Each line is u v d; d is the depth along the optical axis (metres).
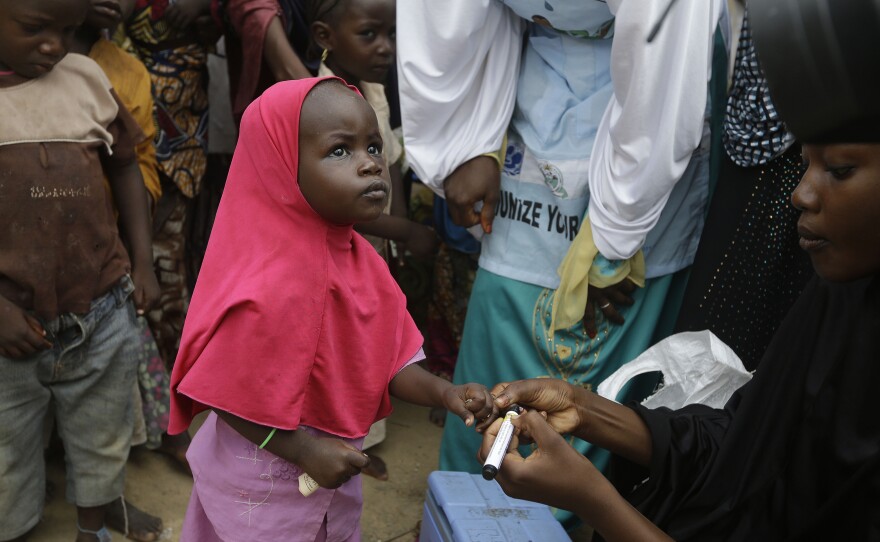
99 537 2.54
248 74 2.97
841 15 1.15
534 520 2.03
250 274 1.55
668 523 1.72
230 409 1.56
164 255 3.17
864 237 1.29
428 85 2.49
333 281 1.60
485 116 2.56
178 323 3.25
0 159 2.09
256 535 1.71
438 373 3.65
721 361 2.02
